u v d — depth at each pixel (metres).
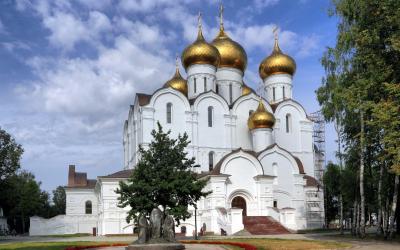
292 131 83.38
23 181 102.06
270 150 72.50
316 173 91.19
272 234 56.44
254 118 75.94
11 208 99.56
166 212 42.41
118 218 64.94
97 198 78.25
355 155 50.09
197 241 40.75
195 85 80.75
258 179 64.88
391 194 47.28
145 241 31.09
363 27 39.47
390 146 34.22
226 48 85.38
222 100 78.56
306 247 33.94
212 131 76.94
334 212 85.25
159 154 44.56
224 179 62.09
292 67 88.19
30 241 52.72
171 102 74.75
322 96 50.81
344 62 47.12
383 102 34.22
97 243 42.47
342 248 32.94
